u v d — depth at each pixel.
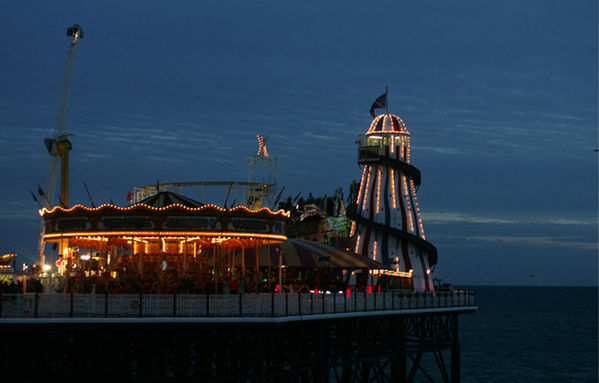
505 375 93.06
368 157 86.38
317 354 47.16
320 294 44.81
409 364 98.69
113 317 38.34
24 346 41.00
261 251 59.06
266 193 68.62
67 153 68.56
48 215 45.91
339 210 90.31
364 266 60.81
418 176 88.81
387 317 56.47
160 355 41.78
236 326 39.25
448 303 64.69
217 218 43.88
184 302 38.78
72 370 41.00
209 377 39.91
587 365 101.94
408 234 84.44
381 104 89.50
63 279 47.25
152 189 60.12
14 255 66.38
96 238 46.00
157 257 47.22
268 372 41.47
